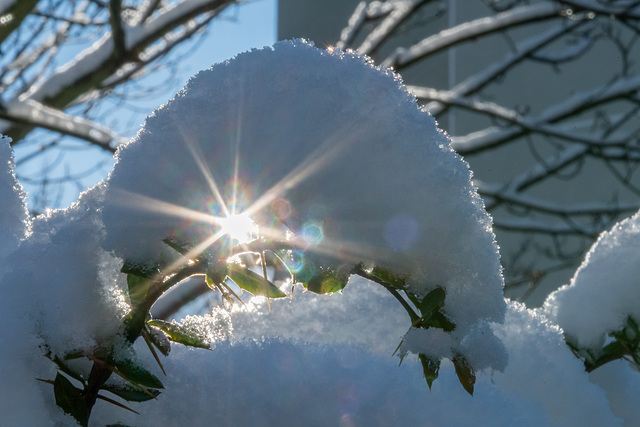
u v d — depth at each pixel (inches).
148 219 26.3
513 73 369.4
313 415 27.5
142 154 26.8
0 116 142.6
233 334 30.5
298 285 31.8
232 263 27.3
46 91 152.9
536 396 31.8
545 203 241.6
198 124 26.8
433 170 27.0
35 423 26.2
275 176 26.5
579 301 35.3
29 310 26.7
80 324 26.6
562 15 202.5
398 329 31.0
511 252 308.7
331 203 26.5
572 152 239.8
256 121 26.7
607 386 35.5
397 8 219.6
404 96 27.9
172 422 27.6
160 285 26.7
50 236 27.5
